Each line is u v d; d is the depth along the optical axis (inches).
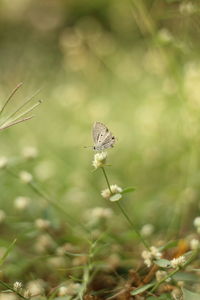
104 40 40.1
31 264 25.8
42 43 54.0
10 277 25.6
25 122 35.4
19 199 27.3
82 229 26.5
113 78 39.7
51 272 25.8
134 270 24.5
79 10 60.6
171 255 25.1
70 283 24.3
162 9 29.8
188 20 29.1
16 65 43.8
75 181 31.1
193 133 29.5
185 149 30.7
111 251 25.8
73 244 26.3
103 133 22.9
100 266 24.4
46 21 58.4
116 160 32.9
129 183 31.6
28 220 27.4
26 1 59.1
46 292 24.7
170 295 23.1
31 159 27.3
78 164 33.2
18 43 54.5
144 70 38.9
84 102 35.9
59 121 36.2
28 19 58.3
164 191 29.2
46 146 33.8
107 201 30.5
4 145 34.4
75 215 29.4
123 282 24.4
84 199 30.4
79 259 25.3
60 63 45.4
